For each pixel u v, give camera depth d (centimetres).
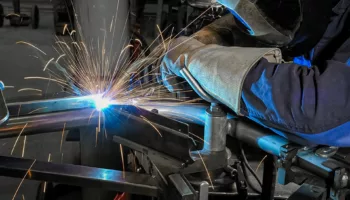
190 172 114
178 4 572
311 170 112
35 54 526
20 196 225
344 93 99
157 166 113
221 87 112
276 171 130
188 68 128
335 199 109
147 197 165
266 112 106
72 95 148
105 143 164
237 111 108
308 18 129
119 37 216
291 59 162
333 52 138
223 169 132
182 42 148
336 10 136
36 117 133
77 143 284
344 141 107
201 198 104
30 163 122
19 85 408
